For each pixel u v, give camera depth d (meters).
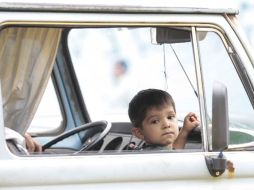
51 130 8.06
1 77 6.11
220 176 5.83
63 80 8.27
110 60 8.50
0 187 5.43
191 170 5.77
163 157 5.75
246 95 6.04
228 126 5.73
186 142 6.40
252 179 5.91
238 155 5.92
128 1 5.80
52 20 5.68
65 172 5.54
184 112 6.52
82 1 5.73
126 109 8.43
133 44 8.00
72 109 8.31
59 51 8.09
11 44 6.01
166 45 6.39
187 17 5.91
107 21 5.78
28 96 6.31
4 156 5.50
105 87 8.58
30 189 5.48
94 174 5.59
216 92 5.55
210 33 5.97
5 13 5.60
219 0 5.99
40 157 5.57
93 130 7.15
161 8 5.86
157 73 6.98
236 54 6.00
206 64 5.98
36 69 6.24
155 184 5.72
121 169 5.64
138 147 6.58
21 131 6.34
